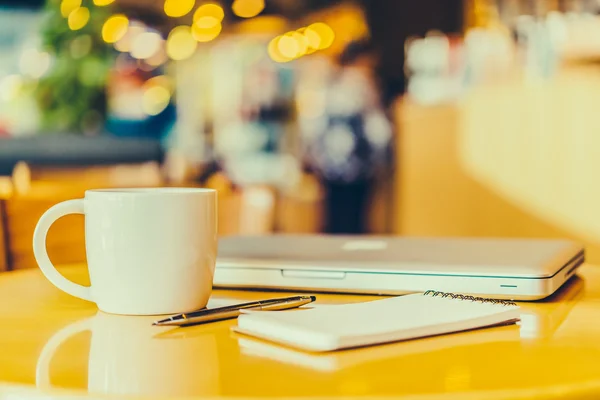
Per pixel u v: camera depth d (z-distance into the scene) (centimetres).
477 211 328
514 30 309
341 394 44
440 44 403
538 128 271
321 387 46
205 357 54
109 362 53
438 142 374
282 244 99
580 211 245
